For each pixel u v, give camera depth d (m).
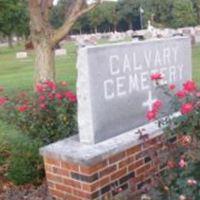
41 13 10.30
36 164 5.15
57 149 4.40
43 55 10.42
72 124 5.39
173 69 5.46
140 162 4.64
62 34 10.37
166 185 3.67
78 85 4.41
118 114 4.71
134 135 4.67
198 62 19.31
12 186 5.09
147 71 5.04
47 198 4.62
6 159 5.61
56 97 5.39
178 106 4.05
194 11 61.47
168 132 3.88
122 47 4.69
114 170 4.39
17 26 37.94
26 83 16.88
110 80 4.57
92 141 4.44
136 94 4.92
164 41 5.29
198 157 3.43
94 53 4.35
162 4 65.38
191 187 3.36
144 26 73.00
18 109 5.42
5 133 6.34
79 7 10.05
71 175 4.35
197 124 3.73
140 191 4.23
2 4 21.36
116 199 4.24
